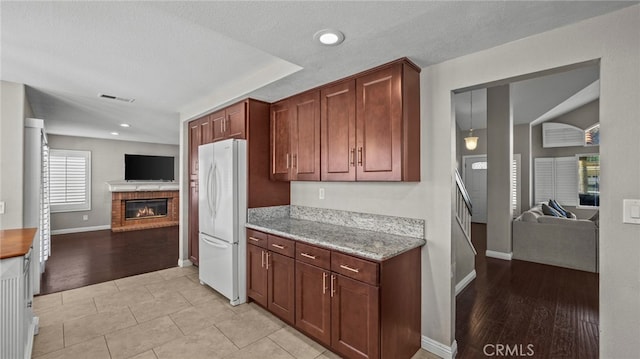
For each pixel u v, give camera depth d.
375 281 1.79
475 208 8.27
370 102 2.21
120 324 2.52
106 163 7.06
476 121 7.47
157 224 7.36
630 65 1.45
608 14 1.51
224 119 3.33
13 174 2.87
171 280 3.60
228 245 2.92
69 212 6.60
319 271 2.16
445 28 1.66
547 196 7.20
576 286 3.38
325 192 2.98
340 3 1.43
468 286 3.39
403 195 2.33
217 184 3.11
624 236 1.47
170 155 8.08
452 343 2.09
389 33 1.72
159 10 1.59
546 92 4.56
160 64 2.50
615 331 1.50
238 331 2.42
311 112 2.69
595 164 6.72
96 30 1.92
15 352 1.76
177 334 2.37
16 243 1.98
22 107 2.93
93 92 3.25
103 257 4.64
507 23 1.60
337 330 2.02
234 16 1.55
